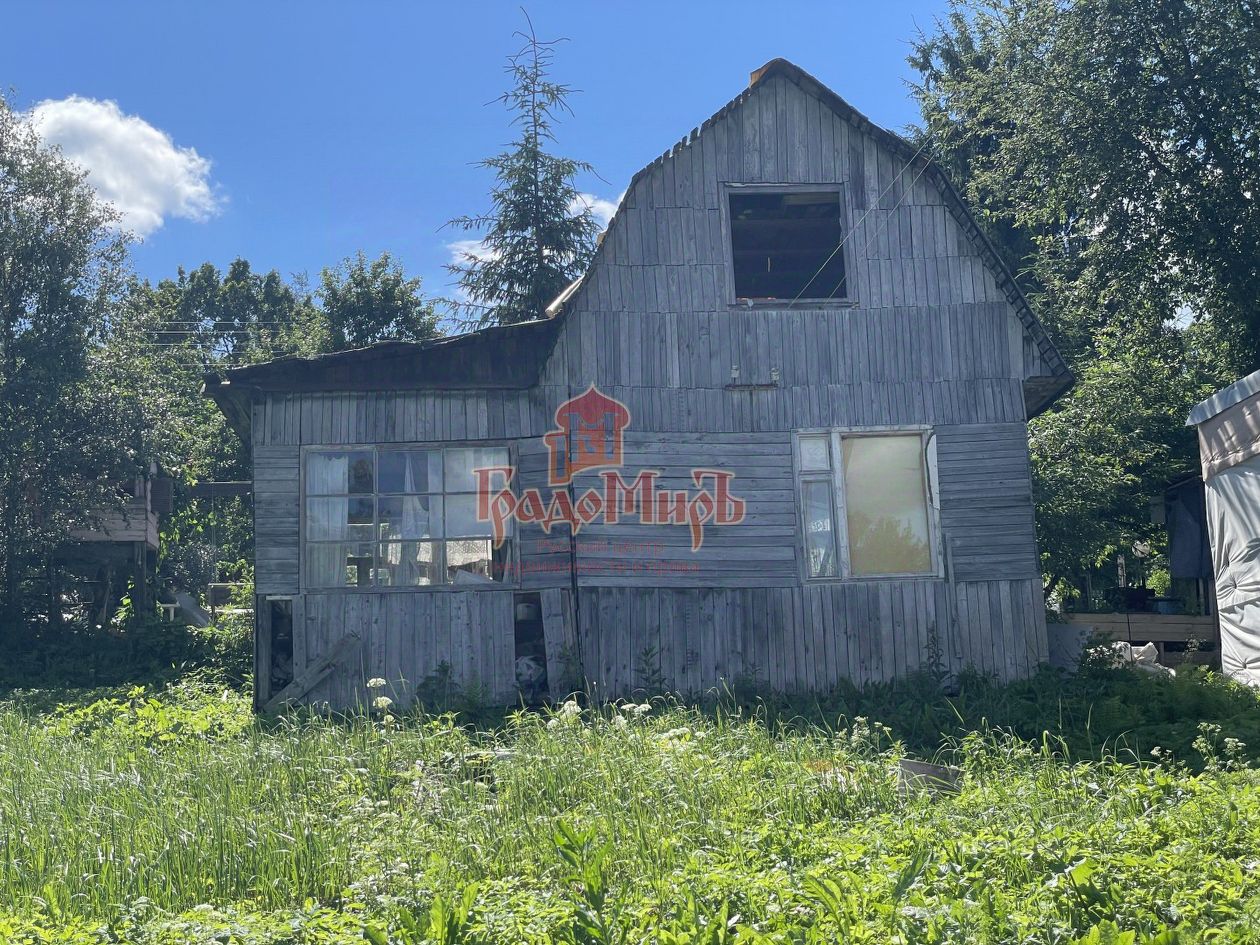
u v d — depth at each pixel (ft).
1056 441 75.05
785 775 31.17
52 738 40.14
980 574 49.16
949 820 26.68
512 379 49.49
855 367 50.39
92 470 77.92
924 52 107.55
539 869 25.80
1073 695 45.24
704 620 48.73
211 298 185.98
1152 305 83.05
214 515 118.73
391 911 22.16
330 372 48.93
